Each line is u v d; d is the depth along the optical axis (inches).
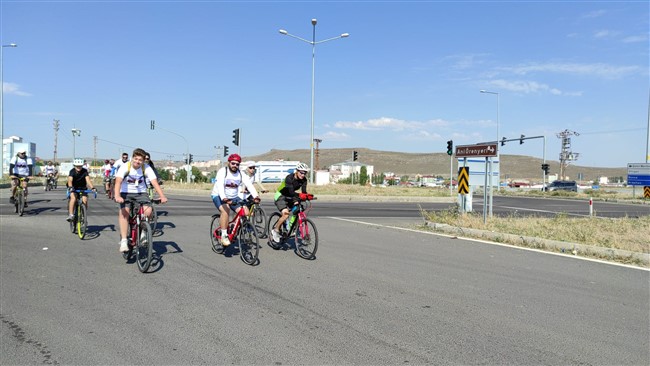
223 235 316.2
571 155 3164.4
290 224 354.0
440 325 194.7
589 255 365.4
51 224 484.1
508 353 167.0
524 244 414.3
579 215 821.2
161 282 255.8
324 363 155.9
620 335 186.5
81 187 407.5
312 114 1401.3
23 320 192.4
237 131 1374.3
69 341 171.5
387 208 887.1
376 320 199.5
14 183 557.9
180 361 155.9
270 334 181.2
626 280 280.8
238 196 321.4
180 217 591.2
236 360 157.2
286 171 1863.9
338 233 481.1
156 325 188.9
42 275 267.0
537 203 1277.1
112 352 162.4
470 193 706.2
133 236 291.0
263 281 263.0
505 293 246.7
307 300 227.1
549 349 171.3
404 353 165.3
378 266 310.3
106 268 287.0
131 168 284.8
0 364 151.6
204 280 262.4
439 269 304.5
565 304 228.4
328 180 2354.8
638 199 1489.9
